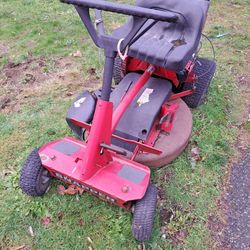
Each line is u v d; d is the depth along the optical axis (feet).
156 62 7.54
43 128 10.10
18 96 11.26
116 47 6.07
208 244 7.52
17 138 9.77
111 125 6.88
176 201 8.28
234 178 8.98
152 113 8.37
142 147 7.82
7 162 9.09
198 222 7.91
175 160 9.21
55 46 13.60
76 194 8.22
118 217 7.81
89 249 7.29
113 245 7.34
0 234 7.52
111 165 7.23
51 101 11.06
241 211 8.20
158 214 7.95
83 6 5.89
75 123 8.11
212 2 16.83
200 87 10.36
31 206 7.97
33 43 13.76
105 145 6.79
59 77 12.08
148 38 7.99
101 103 6.52
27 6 16.38
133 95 8.04
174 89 9.98
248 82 12.16
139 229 6.81
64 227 7.66
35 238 7.47
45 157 7.27
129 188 6.75
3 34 14.28
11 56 13.05
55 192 8.23
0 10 16.02
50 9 16.14
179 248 7.41
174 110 8.84
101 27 6.77
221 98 11.39
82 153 7.43
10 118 10.43
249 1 17.03
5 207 8.00
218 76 12.32
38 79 11.98
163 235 7.59
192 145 9.73
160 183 8.65
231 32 14.71
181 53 7.53
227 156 9.55
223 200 8.43
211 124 10.44
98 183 6.82
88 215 7.86
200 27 8.36
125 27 8.11
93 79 12.01
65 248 7.30
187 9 8.36
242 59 13.20
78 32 14.47
